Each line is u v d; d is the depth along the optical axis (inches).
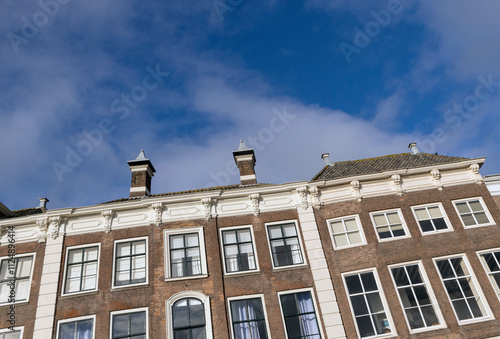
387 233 701.9
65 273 658.8
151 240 690.2
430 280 647.1
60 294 634.8
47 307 618.2
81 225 706.2
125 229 703.1
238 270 672.4
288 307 633.0
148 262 669.9
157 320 607.8
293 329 613.9
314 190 743.1
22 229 703.7
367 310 628.4
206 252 680.4
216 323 608.1
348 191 748.6
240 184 848.9
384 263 664.4
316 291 641.6
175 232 701.3
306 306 634.2
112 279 650.2
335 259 674.8
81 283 653.3
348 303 630.5
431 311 626.2
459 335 599.8
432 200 732.7
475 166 759.1
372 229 701.3
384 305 628.7
